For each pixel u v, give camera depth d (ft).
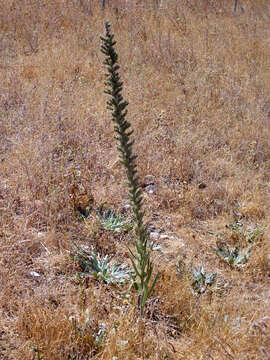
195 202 18.43
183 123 24.67
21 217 15.72
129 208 17.76
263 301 13.51
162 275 13.44
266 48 40.32
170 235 16.72
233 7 54.24
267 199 19.63
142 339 10.92
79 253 14.38
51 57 32.04
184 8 47.37
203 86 29.68
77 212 16.61
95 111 24.73
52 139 20.13
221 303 12.89
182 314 12.36
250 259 15.21
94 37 36.17
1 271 12.65
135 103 26.50
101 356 10.54
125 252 15.17
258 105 27.48
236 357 10.69
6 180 18.01
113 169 20.15
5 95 25.14
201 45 37.58
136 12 43.65
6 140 21.18
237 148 23.58
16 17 38.47
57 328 10.84
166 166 20.61
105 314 12.01
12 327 11.30
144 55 33.88
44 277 13.39
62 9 41.45
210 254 15.80
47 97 24.88
